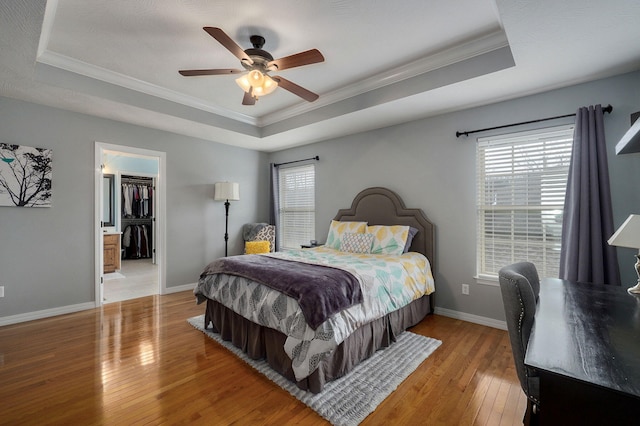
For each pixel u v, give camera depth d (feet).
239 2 6.63
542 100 9.37
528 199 9.75
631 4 5.38
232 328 8.81
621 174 8.04
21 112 10.40
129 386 6.68
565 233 8.47
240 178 17.47
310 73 10.07
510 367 7.51
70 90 9.53
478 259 10.73
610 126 8.22
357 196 13.97
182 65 9.64
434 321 10.77
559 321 4.02
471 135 10.78
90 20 7.27
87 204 11.89
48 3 6.33
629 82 8.02
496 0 5.39
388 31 7.73
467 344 8.82
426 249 11.64
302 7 6.79
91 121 11.94
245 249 16.55
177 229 14.74
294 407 6.00
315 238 16.16
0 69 8.23
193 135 14.93
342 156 14.87
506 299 4.50
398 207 12.55
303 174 17.07
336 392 6.43
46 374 7.13
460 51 8.48
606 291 5.69
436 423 5.54
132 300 13.26
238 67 9.77
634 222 5.18
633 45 6.75
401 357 7.97
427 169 11.88
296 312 6.68
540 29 6.16
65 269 11.39
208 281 9.84
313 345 6.29
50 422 5.51
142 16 7.11
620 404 2.43
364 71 9.93
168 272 14.43
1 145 10.02
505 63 7.92
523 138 9.83
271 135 14.83
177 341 9.04
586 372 2.65
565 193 8.71
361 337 7.63
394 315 9.00
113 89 10.41
